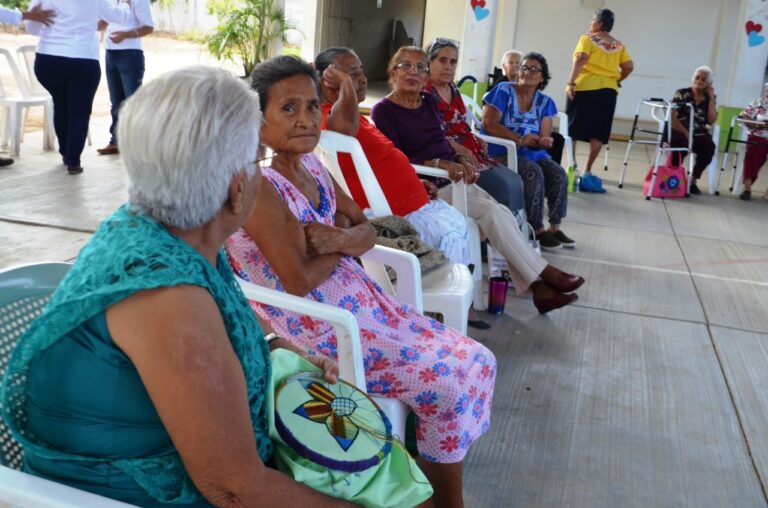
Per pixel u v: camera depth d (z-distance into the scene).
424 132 4.10
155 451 1.24
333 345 2.15
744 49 10.66
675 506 2.57
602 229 6.30
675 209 7.29
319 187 2.43
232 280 1.39
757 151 7.87
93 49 6.11
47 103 7.00
